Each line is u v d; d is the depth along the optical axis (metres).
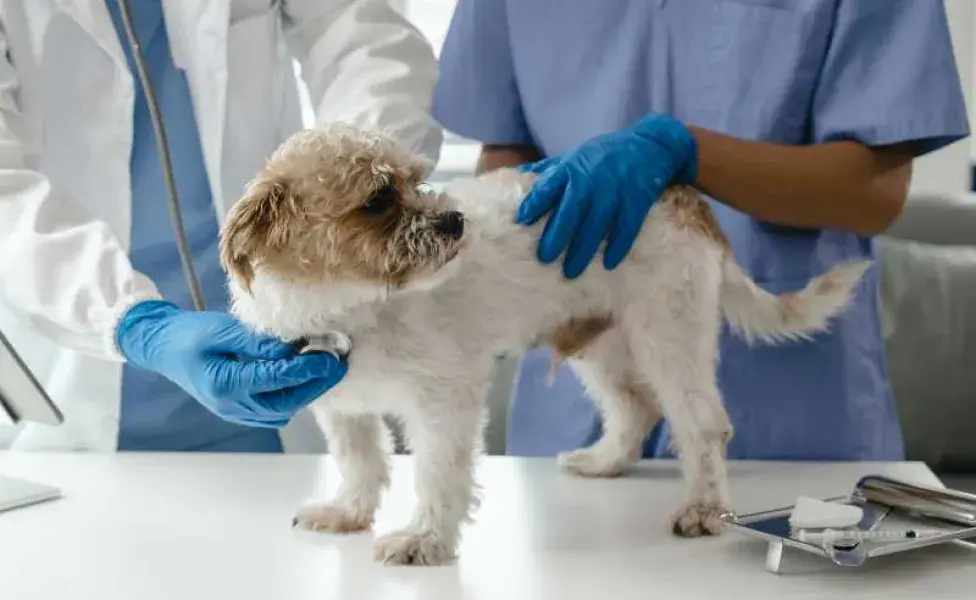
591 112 1.58
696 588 0.99
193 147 1.59
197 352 1.13
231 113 1.58
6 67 1.45
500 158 1.69
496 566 1.06
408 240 1.03
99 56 1.52
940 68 1.39
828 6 1.43
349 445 1.22
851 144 1.43
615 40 1.57
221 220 1.56
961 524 1.07
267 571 1.05
